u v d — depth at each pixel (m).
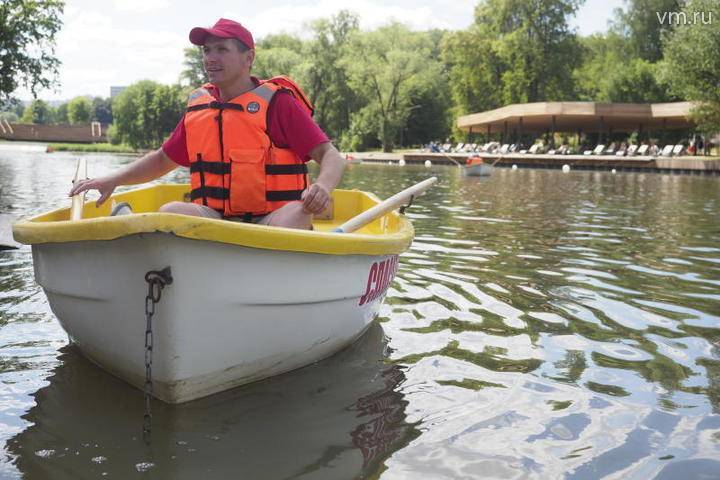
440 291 4.29
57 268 2.65
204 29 2.79
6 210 8.79
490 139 52.53
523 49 48.44
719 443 2.23
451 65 66.88
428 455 2.14
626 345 3.25
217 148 2.86
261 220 2.93
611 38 54.94
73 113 127.81
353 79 50.91
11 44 21.31
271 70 53.44
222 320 2.44
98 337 2.66
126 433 2.28
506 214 9.21
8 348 3.13
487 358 3.06
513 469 2.05
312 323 2.79
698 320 3.66
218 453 2.14
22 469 2.02
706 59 25.31
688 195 13.52
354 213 4.66
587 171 28.67
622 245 6.29
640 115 35.97
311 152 2.89
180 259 2.24
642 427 2.35
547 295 4.20
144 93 79.75
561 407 2.53
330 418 2.42
